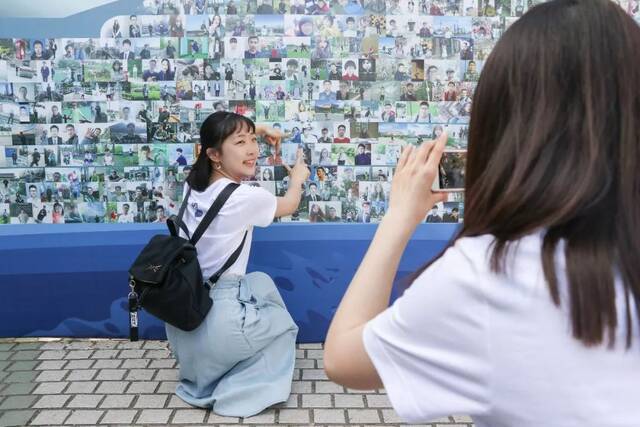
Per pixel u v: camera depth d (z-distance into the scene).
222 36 3.30
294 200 3.03
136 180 3.40
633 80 0.75
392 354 0.76
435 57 3.31
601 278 0.69
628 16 0.78
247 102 3.34
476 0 3.28
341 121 3.36
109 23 3.30
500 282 0.71
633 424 0.67
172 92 3.34
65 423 2.60
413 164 0.94
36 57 3.32
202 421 2.62
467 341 0.72
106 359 3.31
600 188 0.73
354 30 3.30
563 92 0.76
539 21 0.80
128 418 2.65
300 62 3.32
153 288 2.52
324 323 3.49
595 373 0.68
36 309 3.51
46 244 3.42
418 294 0.75
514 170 0.76
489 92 0.83
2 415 2.66
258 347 2.76
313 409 2.73
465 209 0.85
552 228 0.74
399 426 2.58
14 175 3.39
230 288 2.78
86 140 3.38
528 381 0.69
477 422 0.77
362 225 3.40
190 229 2.82
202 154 2.87
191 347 2.72
